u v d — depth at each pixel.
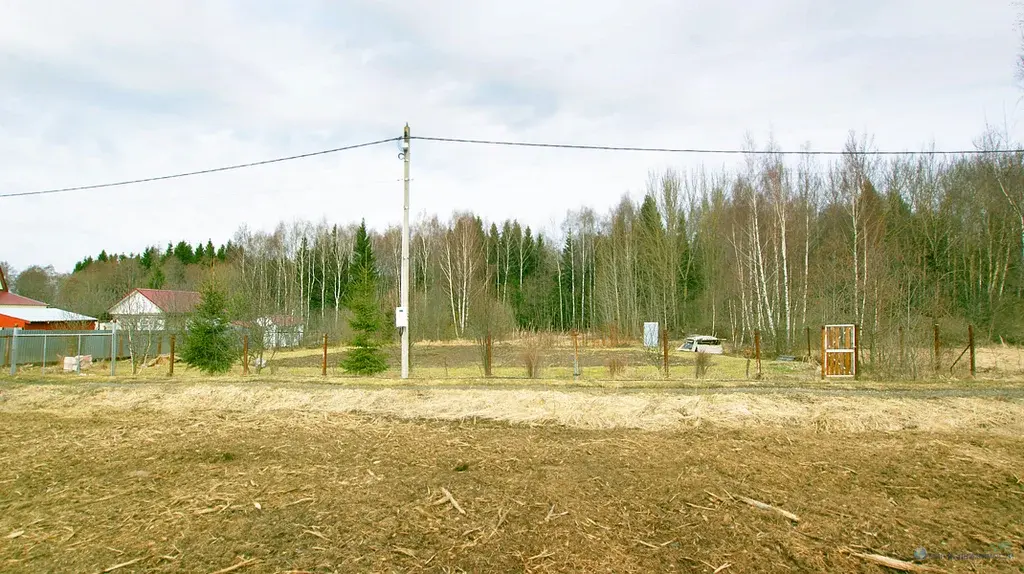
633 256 48.03
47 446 8.51
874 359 15.50
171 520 5.32
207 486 6.34
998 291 33.66
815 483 6.39
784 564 4.38
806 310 27.98
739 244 37.47
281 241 57.28
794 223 32.25
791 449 8.02
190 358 19.89
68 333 22.73
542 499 5.80
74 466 7.30
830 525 5.15
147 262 80.75
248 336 21.50
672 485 6.27
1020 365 18.95
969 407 10.42
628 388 12.84
